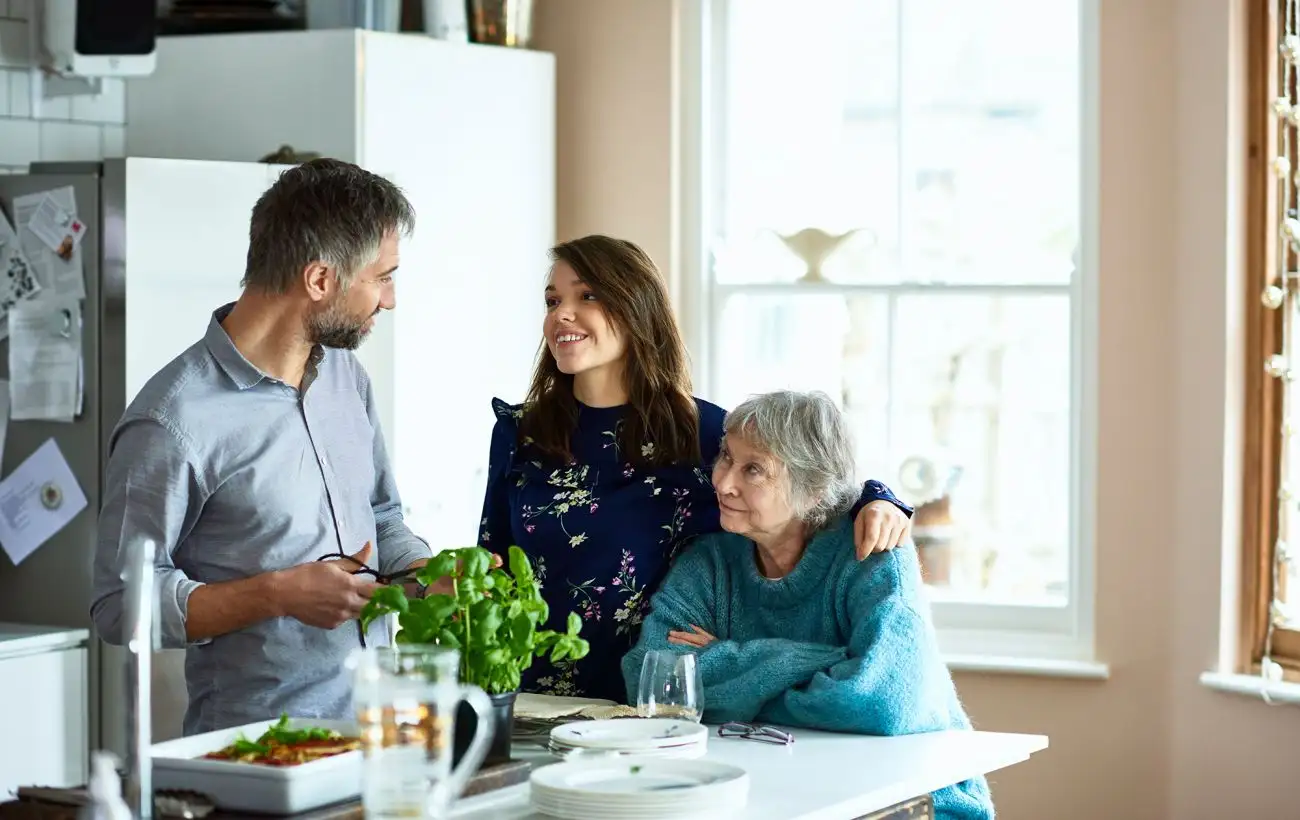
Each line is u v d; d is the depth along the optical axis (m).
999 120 4.32
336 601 2.23
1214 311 3.87
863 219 4.46
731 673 2.50
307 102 4.10
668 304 2.71
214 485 2.35
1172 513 3.96
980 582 4.35
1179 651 3.95
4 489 3.80
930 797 2.21
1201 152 3.88
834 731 2.46
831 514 2.56
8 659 3.52
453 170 4.23
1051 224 4.27
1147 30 3.96
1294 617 3.87
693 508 2.70
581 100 4.55
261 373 2.39
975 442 4.35
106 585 2.30
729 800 1.92
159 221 3.69
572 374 2.74
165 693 3.68
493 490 2.80
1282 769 3.79
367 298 2.39
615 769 2.02
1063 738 4.10
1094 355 4.12
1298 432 3.82
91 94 4.12
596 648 2.67
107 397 3.68
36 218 3.72
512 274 4.37
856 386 4.46
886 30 4.42
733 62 4.55
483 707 1.72
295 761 1.87
